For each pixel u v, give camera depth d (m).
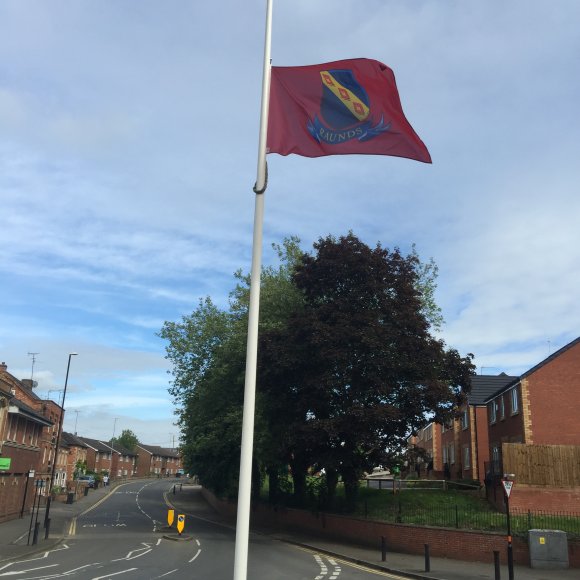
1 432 33.59
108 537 29.48
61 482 73.81
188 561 20.20
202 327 39.59
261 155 8.43
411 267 28.62
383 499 29.75
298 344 27.11
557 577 17.22
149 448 143.88
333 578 16.91
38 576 16.64
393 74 9.89
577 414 30.75
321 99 9.71
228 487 44.06
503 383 43.66
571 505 25.39
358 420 24.55
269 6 8.93
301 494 34.06
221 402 34.94
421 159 9.66
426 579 17.02
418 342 26.27
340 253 27.56
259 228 8.16
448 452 50.78
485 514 24.89
